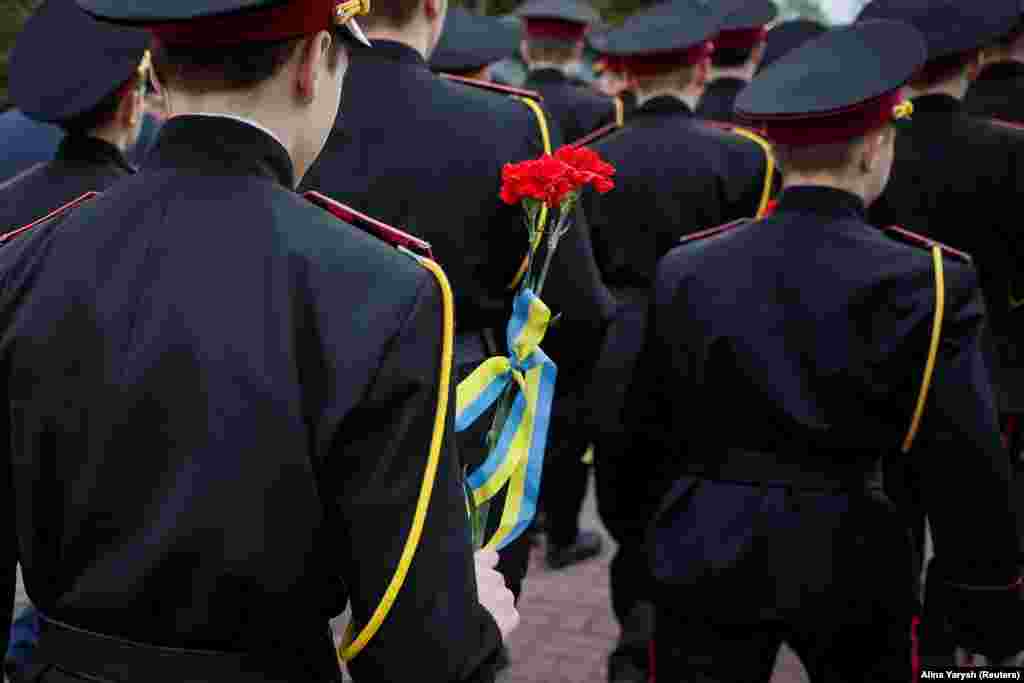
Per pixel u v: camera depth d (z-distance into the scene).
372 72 1.90
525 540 1.61
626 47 3.50
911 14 2.90
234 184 1.05
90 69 2.27
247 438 0.97
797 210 2.03
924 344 1.85
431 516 1.01
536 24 5.06
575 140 5.09
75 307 1.01
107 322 1.00
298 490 0.98
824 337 1.90
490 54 4.25
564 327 2.06
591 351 2.14
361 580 1.01
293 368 0.98
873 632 1.96
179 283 1.00
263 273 1.00
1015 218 2.83
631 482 2.42
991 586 1.95
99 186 2.28
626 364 3.38
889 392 1.88
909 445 1.94
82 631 1.04
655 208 3.45
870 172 2.04
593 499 5.04
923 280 1.87
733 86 4.75
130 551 0.99
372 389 0.98
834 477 1.95
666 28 3.48
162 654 1.02
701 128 3.53
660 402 2.22
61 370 1.01
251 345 0.98
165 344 0.98
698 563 1.99
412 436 1.00
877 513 1.95
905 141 2.93
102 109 2.29
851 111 1.94
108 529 1.00
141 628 1.01
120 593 1.00
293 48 1.06
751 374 1.95
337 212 1.17
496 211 1.89
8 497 1.06
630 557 2.83
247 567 0.97
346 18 1.07
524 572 1.67
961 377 1.84
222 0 0.97
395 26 1.94
